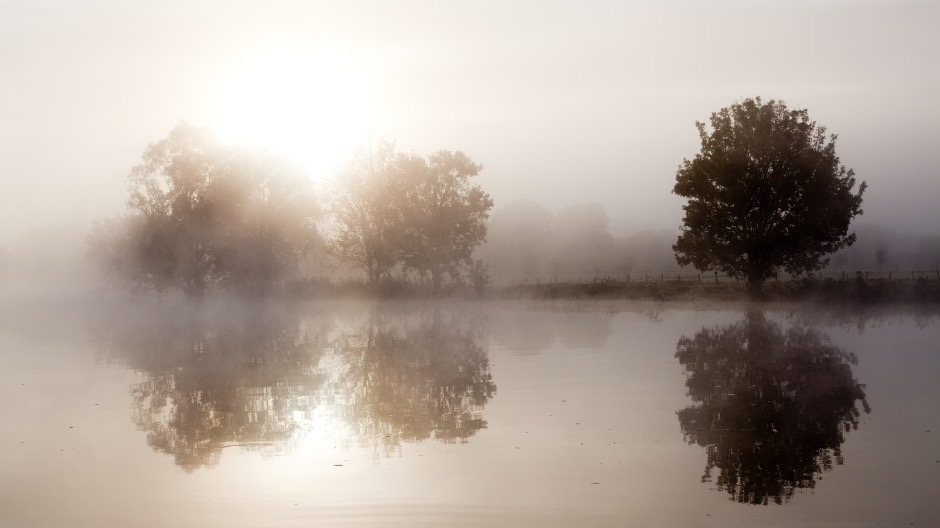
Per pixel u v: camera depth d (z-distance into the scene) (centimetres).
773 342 3522
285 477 1466
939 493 1299
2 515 1284
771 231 6372
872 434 1702
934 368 2639
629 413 1973
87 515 1275
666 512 1231
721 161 6256
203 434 1844
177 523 1233
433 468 1500
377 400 2234
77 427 1945
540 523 1192
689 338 3788
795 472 1434
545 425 1853
